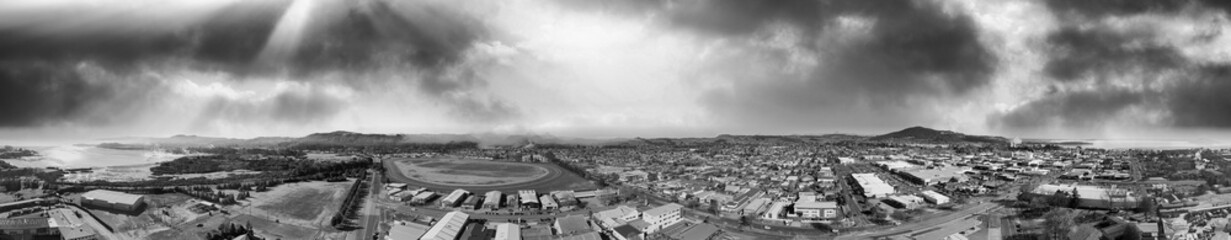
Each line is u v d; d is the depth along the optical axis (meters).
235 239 188.75
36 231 191.12
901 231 197.62
